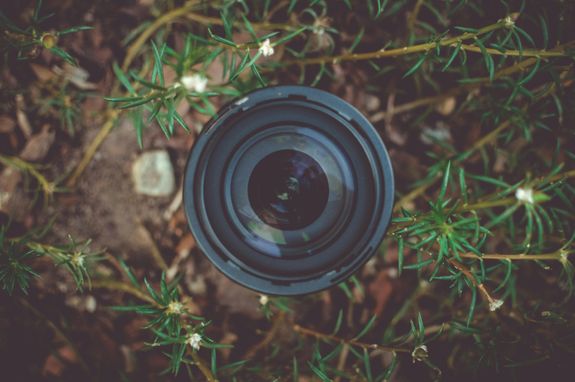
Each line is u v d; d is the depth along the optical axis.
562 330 0.31
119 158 0.34
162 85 0.25
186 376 0.34
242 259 0.26
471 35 0.26
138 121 0.27
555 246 0.33
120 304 0.34
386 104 0.35
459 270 0.27
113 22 0.34
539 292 0.34
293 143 0.26
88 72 0.34
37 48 0.32
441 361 0.34
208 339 0.27
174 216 0.34
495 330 0.29
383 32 0.34
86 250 0.34
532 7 0.33
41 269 0.34
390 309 0.35
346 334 0.35
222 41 0.25
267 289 0.26
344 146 0.26
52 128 0.34
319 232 0.26
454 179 0.35
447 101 0.35
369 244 0.26
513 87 0.30
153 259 0.34
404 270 0.35
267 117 0.26
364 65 0.35
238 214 0.26
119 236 0.34
